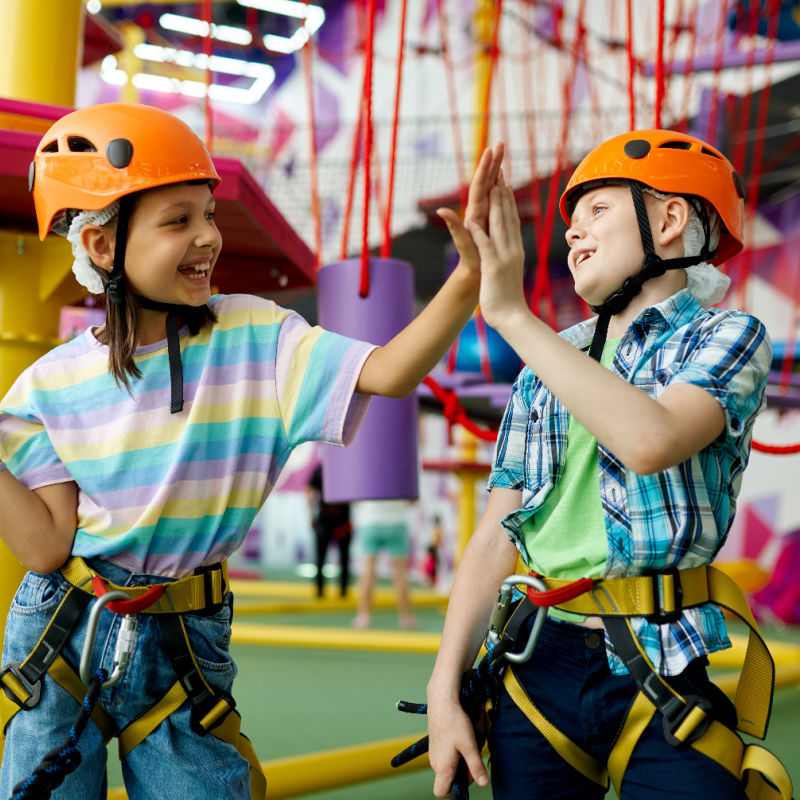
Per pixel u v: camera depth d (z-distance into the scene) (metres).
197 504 1.11
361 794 2.27
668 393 0.97
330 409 1.11
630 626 1.01
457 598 1.17
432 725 1.09
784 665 3.49
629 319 1.12
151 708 1.09
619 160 1.09
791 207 7.71
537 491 1.12
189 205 1.09
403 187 8.30
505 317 0.97
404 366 1.08
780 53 4.39
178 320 1.15
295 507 12.73
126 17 9.52
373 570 5.38
